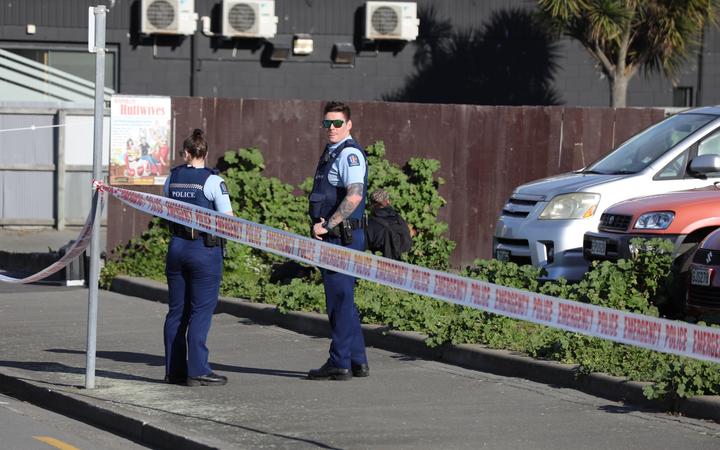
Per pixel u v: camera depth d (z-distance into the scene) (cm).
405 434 2748
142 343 4034
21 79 8138
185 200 3281
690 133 4756
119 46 8500
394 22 8650
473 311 3784
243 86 8688
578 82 9062
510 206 4922
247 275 5356
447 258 5566
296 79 8762
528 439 2695
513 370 3416
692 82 9212
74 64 8494
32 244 6644
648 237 4162
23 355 3803
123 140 5656
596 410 2975
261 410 3005
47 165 7262
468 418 2900
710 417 2852
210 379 3303
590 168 5031
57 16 8406
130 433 2930
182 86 8600
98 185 3250
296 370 3531
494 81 8988
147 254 5609
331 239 3241
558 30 8100
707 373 2939
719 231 3788
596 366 3212
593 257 4372
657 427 2795
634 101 9175
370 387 3272
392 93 8881
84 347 3944
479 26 8950
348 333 3353
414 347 3766
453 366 3578
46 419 3109
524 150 6278
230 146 5962
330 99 8819
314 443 2677
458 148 6219
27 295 5194
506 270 4238
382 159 6138
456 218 6238
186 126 5878
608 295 3859
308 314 4231
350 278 3334
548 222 4694
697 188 4409
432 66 8912
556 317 2530
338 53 8750
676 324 2394
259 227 3122
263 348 3900
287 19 8712
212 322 4419
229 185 5850
